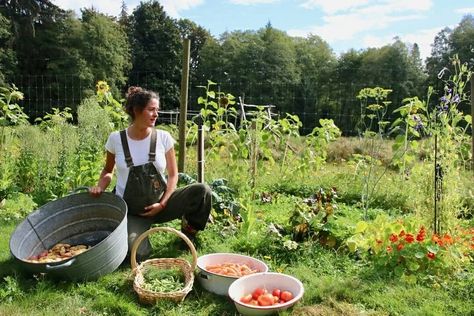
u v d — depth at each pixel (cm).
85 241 432
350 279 381
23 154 649
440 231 440
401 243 399
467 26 3441
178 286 357
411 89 3556
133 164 417
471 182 627
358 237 431
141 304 346
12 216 531
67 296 348
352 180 719
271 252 442
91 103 696
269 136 709
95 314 329
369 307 346
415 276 381
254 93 4762
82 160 624
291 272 404
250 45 5041
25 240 405
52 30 4078
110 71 4116
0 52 3597
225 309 341
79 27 4050
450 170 456
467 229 484
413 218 463
